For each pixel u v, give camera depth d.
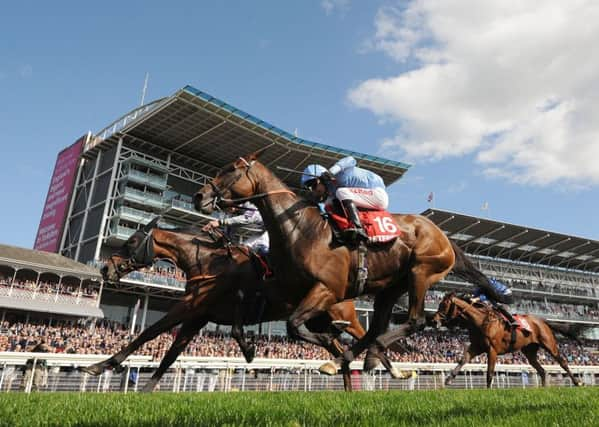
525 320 11.56
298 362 18.58
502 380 21.89
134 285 32.91
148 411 3.29
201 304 6.46
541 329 11.98
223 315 6.68
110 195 39.91
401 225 4.86
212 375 15.21
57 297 28.52
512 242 47.59
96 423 2.59
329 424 2.53
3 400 3.84
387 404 3.94
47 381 12.15
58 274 29.11
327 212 4.74
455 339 37.97
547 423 2.54
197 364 15.60
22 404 3.56
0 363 11.70
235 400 4.45
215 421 2.69
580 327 50.22
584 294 51.03
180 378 14.60
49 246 44.47
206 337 27.86
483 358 27.86
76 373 12.65
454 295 11.03
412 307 4.69
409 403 4.06
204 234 7.06
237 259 6.64
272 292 6.14
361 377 17.89
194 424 2.52
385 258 4.67
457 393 5.99
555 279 50.56
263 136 40.50
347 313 7.22
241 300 6.50
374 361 4.39
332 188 4.98
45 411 3.18
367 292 4.72
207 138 41.81
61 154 48.78
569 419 2.64
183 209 40.66
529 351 12.46
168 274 34.72
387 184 48.75
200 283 6.53
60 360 12.94
